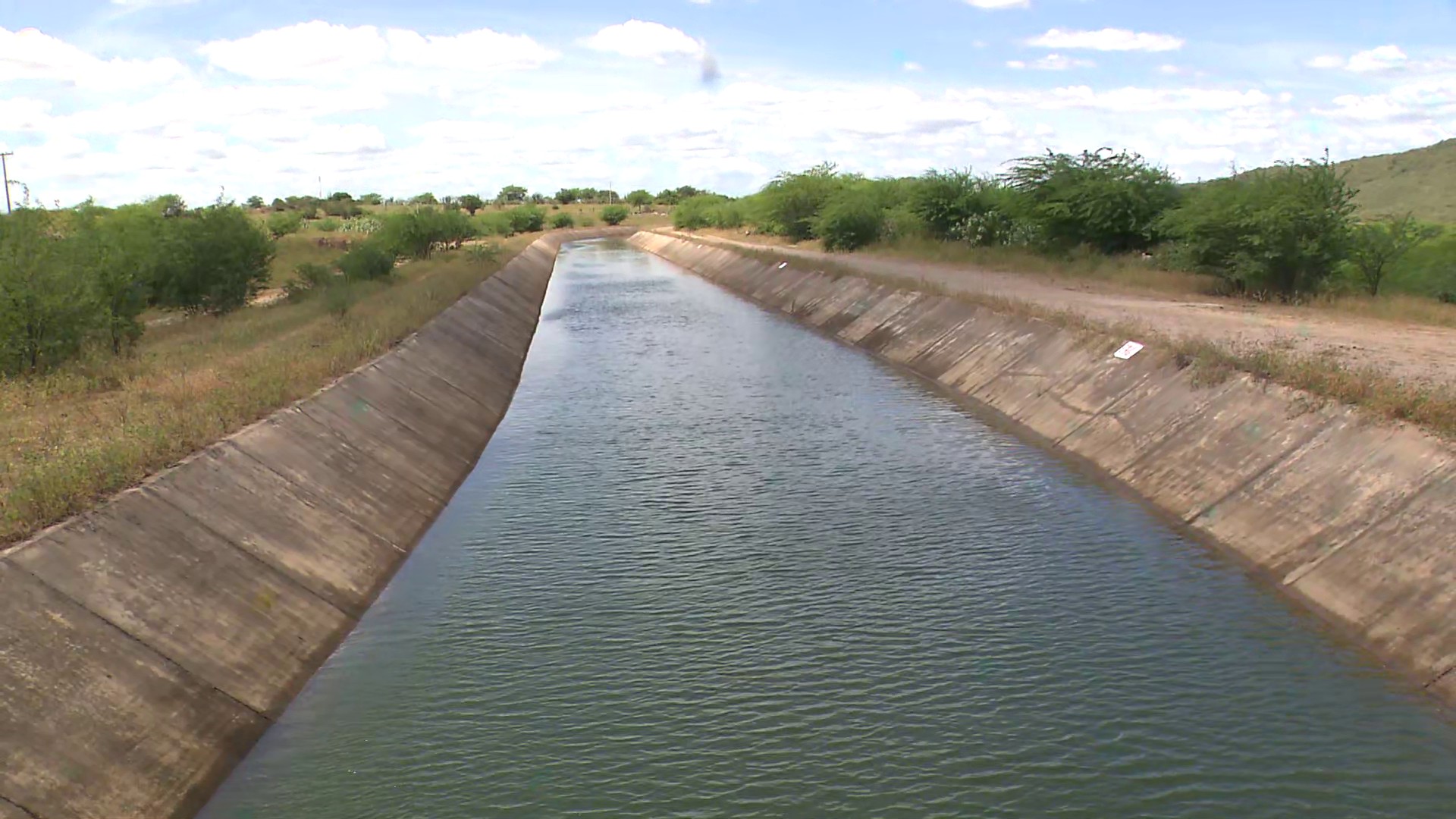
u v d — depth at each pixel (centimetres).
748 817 891
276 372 1998
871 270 4406
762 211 7694
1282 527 1436
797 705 1074
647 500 1780
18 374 2094
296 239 6250
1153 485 1744
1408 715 1020
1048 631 1232
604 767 970
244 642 1145
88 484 1238
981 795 914
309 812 909
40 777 837
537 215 12219
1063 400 2238
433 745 1014
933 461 1983
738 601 1339
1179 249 3466
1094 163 4434
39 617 988
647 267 7775
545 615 1318
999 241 5034
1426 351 1998
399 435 1997
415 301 3334
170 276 3381
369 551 1505
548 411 2572
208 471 1413
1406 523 1267
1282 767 944
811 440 2173
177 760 944
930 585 1379
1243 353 1923
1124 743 989
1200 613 1269
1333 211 3028
